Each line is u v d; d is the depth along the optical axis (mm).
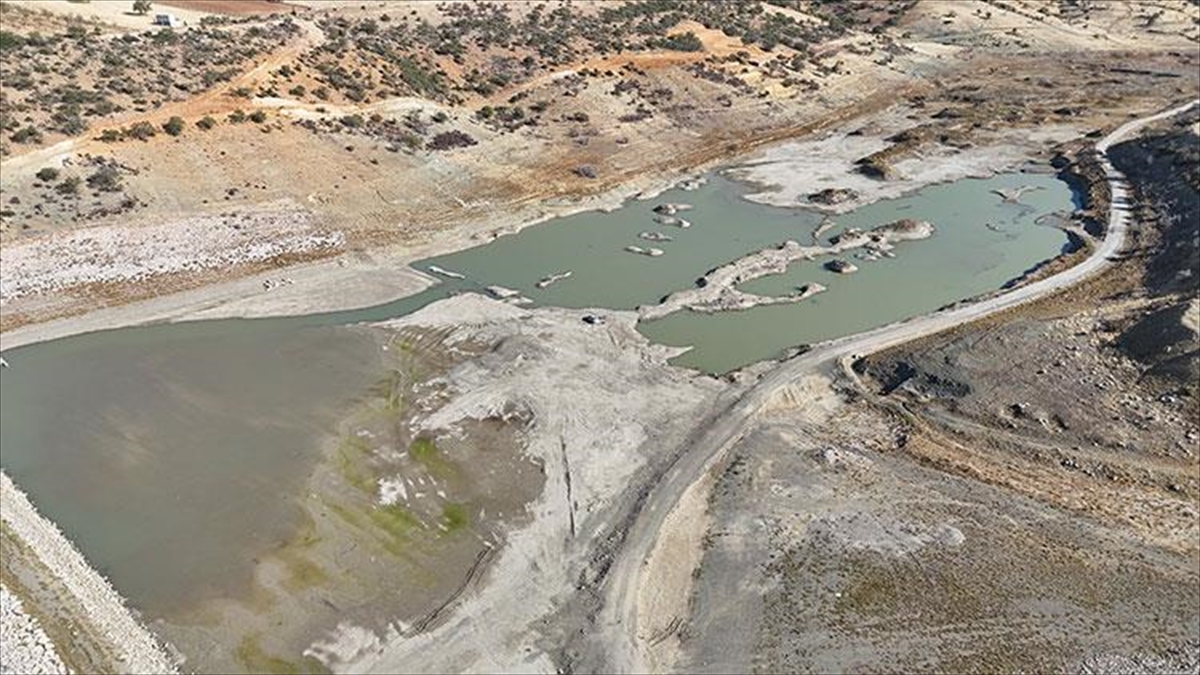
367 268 69312
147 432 50875
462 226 75750
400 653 38094
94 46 82438
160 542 43469
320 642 38531
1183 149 84250
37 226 66875
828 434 51219
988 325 61250
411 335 60250
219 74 82438
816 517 45281
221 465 48344
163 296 64375
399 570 42094
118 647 38031
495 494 46531
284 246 70500
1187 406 51375
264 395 54000
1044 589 40812
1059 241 76375
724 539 44125
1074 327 59094
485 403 53281
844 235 76312
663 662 37875
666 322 62844
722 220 79375
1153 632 38594
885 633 38906
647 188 85062
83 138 72688
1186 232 70688
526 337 59938
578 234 75938
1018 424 51031
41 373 56094
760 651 38250
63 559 42375
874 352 58781
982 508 45562
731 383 55375
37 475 47656
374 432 50781
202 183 73500
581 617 39719
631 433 51000
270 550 43031
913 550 43062
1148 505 45469
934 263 72438
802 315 64188
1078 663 37312
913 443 50188
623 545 43344
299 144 79375
